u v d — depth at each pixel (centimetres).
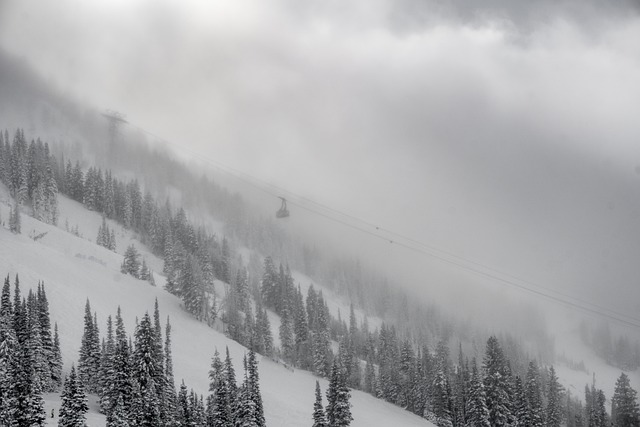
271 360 12769
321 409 7056
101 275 13162
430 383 12569
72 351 8712
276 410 9431
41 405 5084
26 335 7138
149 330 6031
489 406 9606
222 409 6575
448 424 11600
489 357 10050
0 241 12081
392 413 11556
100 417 6588
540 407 10644
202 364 10594
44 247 13238
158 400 5984
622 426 11056
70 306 10344
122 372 5825
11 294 9706
